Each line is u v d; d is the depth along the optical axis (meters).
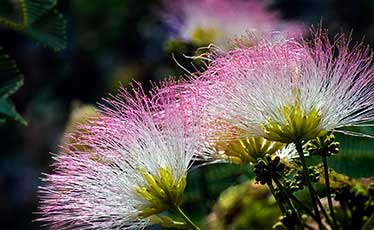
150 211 0.32
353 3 0.75
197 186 0.41
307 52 0.32
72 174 0.33
